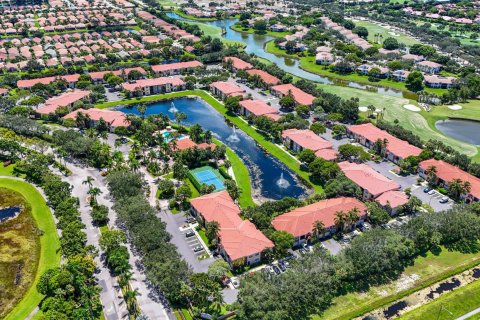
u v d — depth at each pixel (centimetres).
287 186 18675
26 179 18350
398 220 16338
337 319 11950
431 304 12700
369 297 12888
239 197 17625
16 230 15362
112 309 12131
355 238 14325
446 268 14100
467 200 17450
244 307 11556
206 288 11888
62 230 15125
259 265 14050
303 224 15050
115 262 12625
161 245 13550
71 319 11162
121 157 18938
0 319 11938
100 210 15725
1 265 13812
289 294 11862
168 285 12181
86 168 19475
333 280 12612
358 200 16800
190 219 16212
